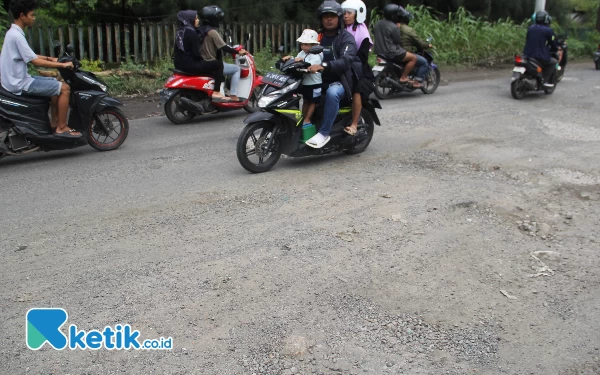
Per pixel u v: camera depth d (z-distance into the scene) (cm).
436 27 1730
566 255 482
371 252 481
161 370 338
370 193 616
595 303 411
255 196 607
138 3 1461
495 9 2117
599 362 349
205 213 561
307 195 610
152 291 418
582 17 2506
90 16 1503
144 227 527
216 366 341
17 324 379
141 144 820
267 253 477
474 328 382
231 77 966
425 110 1046
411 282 435
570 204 591
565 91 1259
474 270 455
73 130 745
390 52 1138
